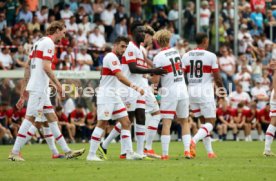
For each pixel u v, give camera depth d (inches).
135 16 3730.3
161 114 1838.1
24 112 2965.1
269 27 4030.5
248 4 4003.4
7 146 2701.8
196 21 3838.6
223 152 2218.3
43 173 1408.7
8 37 3171.8
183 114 1847.9
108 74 1701.5
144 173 1400.1
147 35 1887.3
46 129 1838.1
